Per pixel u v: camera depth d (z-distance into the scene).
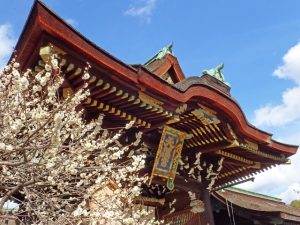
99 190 7.34
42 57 6.25
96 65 7.22
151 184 11.68
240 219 18.61
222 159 13.02
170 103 9.24
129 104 8.58
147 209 12.04
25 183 5.72
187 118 11.07
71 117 6.39
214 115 11.12
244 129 11.90
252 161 14.09
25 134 6.08
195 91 9.98
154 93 8.73
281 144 13.88
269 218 17.31
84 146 6.68
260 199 24.31
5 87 6.38
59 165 6.02
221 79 13.12
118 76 7.73
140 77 8.14
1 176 6.27
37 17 6.03
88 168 6.66
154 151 11.23
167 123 9.76
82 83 7.30
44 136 6.01
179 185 12.16
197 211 12.34
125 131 9.71
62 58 6.61
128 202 7.69
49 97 6.65
